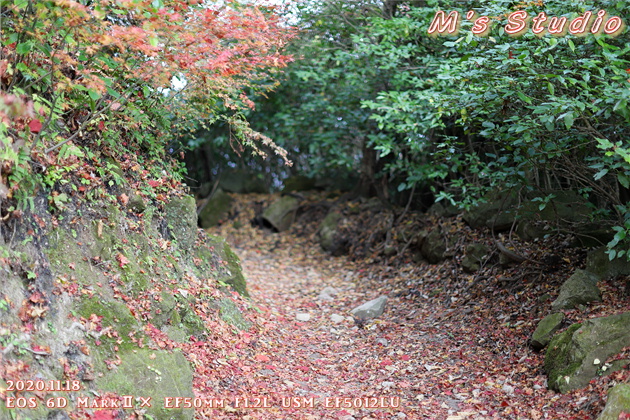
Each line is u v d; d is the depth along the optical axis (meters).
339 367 5.64
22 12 3.72
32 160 4.02
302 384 5.07
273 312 7.11
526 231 7.53
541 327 5.37
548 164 5.94
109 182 4.86
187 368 4.23
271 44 5.08
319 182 13.71
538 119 5.03
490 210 8.32
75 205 4.42
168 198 5.86
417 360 5.72
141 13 3.71
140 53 4.35
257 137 5.73
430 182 10.45
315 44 8.52
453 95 5.47
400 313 7.38
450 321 6.71
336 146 11.12
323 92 10.33
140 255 4.91
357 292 8.65
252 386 4.74
